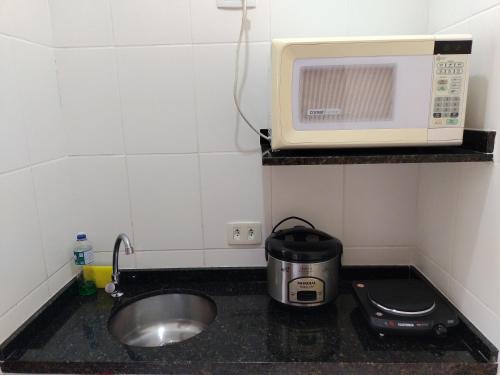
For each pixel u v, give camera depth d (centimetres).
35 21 115
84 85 128
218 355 98
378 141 97
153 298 135
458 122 95
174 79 127
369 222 136
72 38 125
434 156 93
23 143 108
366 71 94
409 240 136
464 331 101
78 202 135
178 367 96
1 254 98
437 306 107
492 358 91
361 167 132
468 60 92
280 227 136
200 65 126
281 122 96
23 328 105
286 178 133
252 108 128
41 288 116
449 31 109
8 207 101
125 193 135
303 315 117
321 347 100
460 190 105
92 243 137
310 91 95
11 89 103
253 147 131
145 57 126
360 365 94
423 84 93
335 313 118
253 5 122
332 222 136
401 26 123
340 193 134
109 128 130
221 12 123
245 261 138
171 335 134
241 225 136
